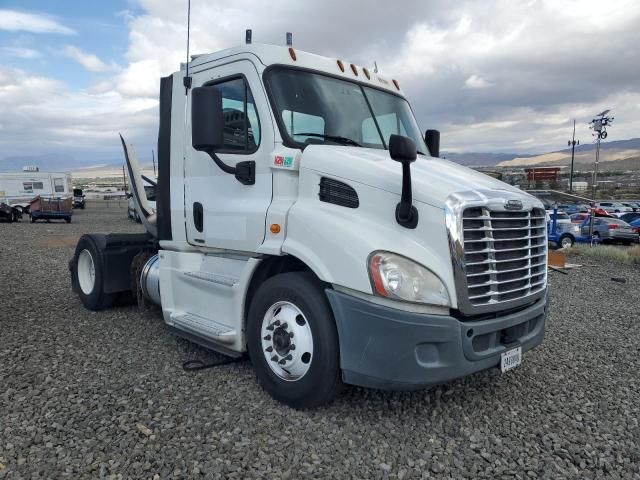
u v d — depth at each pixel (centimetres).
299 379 377
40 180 3931
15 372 448
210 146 400
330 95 457
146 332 579
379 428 358
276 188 413
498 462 321
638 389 452
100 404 384
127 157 644
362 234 350
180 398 398
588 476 311
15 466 301
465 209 341
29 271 1052
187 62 475
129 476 293
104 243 662
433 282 340
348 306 346
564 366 508
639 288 1059
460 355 342
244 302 429
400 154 333
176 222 512
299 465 309
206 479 292
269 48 437
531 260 400
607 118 3141
